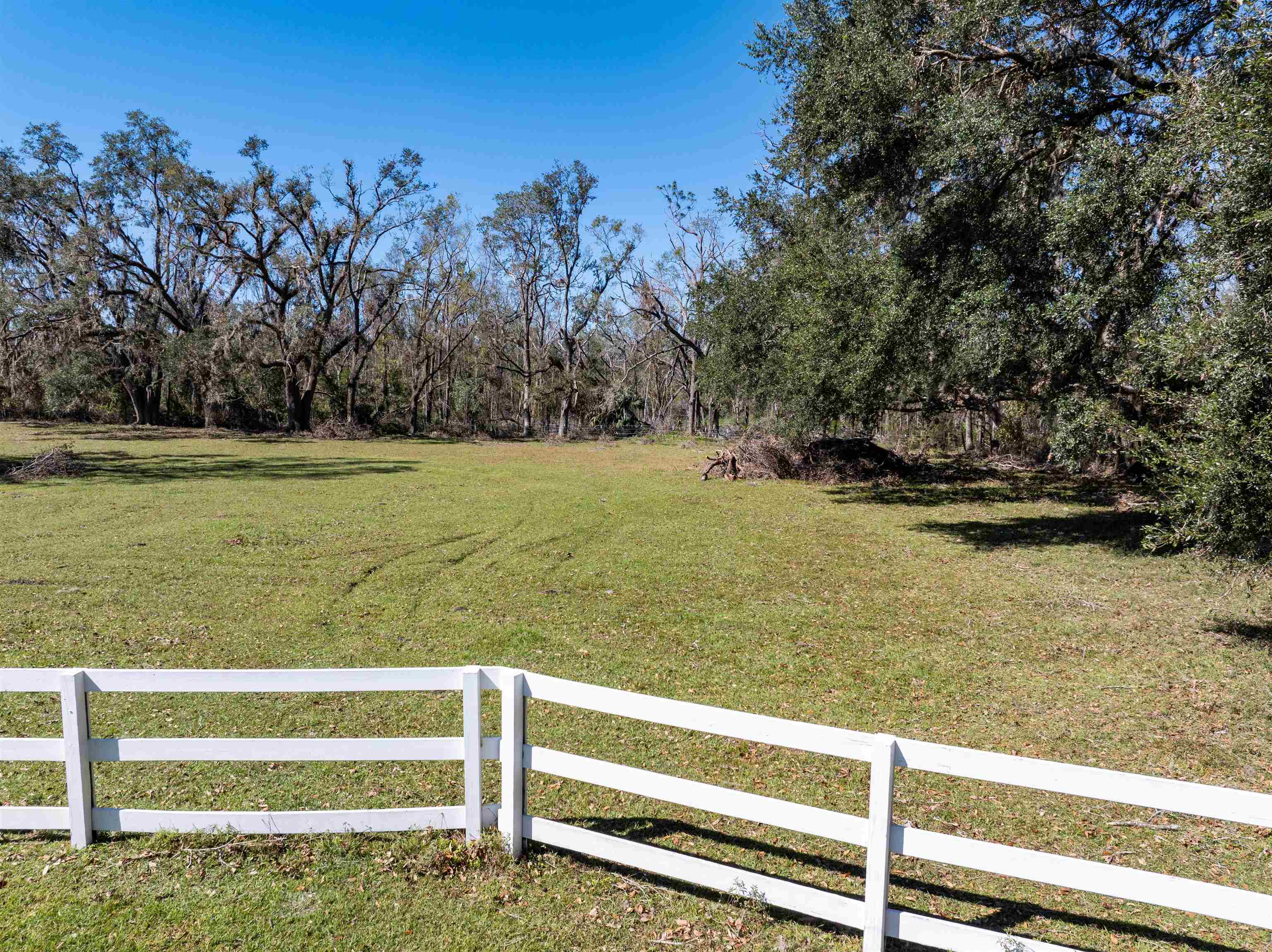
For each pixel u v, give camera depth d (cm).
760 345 2362
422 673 407
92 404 4753
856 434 3064
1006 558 1329
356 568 1187
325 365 4922
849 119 1330
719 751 592
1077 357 1217
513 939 354
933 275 1302
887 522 1719
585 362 5828
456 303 5297
